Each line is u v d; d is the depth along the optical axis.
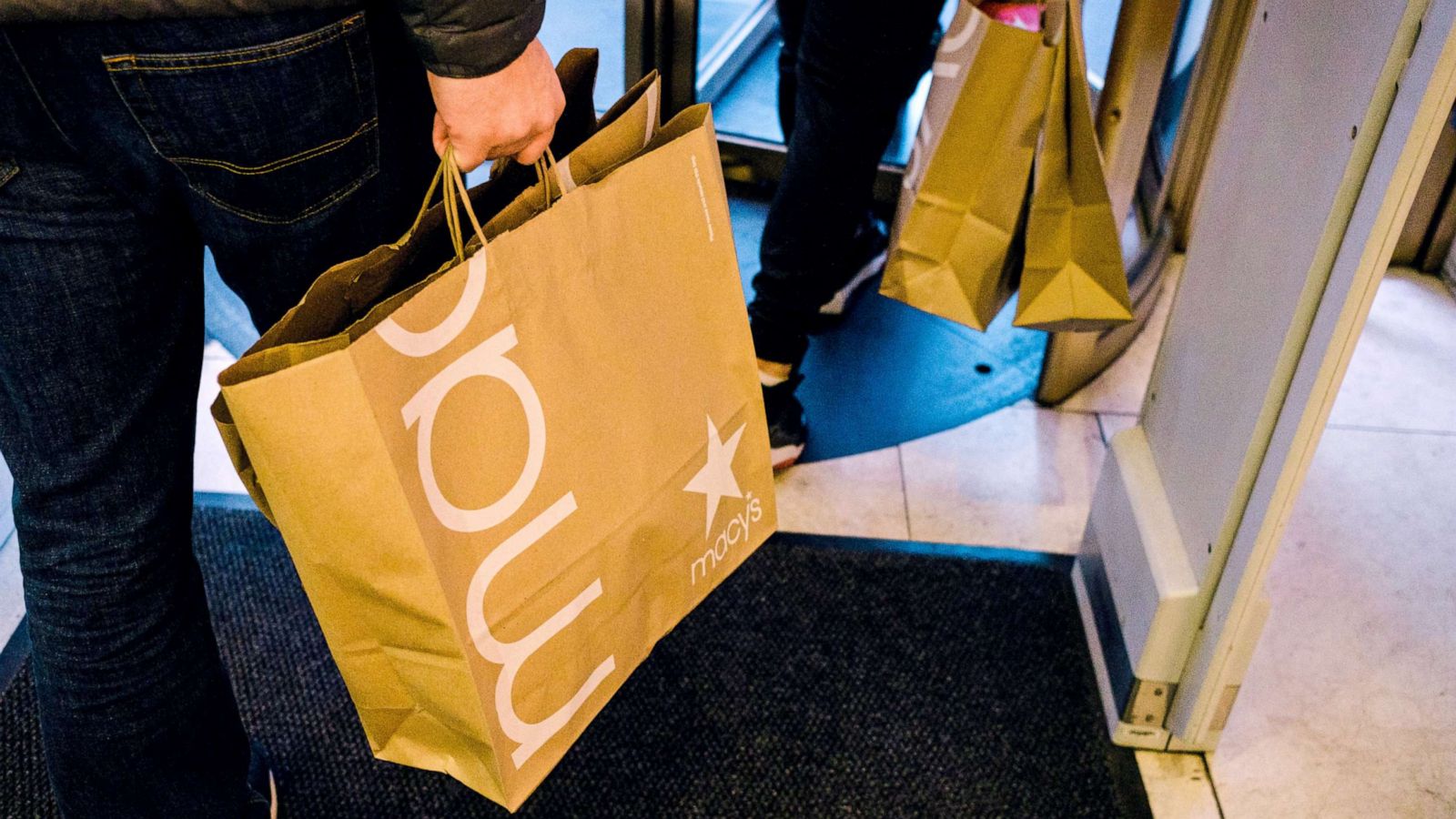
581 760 1.29
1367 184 0.87
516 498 0.77
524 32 0.71
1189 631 1.21
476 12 0.68
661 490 0.90
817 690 1.38
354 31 0.72
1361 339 2.00
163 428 0.83
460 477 0.73
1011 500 1.68
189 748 0.93
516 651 0.80
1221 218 1.16
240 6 0.67
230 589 1.48
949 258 1.31
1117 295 1.26
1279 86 1.04
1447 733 1.36
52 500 0.79
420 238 0.76
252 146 0.72
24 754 1.27
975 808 1.26
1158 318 2.11
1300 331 0.97
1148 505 1.28
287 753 1.29
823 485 1.69
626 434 0.85
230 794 1.00
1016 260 1.33
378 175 0.80
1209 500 1.16
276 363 0.65
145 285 0.79
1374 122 0.86
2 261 0.73
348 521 0.68
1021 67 1.16
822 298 1.56
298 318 0.69
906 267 1.34
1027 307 1.29
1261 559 1.09
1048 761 1.31
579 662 0.87
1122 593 1.32
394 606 0.73
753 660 1.41
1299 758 1.33
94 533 0.80
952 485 1.70
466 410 0.72
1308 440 0.99
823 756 1.31
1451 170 2.05
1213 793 1.29
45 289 0.74
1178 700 1.27
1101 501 1.42
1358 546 1.62
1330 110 0.93
